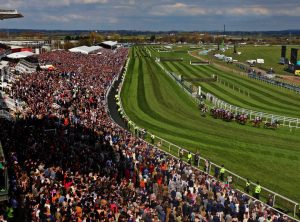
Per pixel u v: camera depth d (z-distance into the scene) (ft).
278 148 143.23
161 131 161.99
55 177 81.66
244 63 453.58
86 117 145.07
